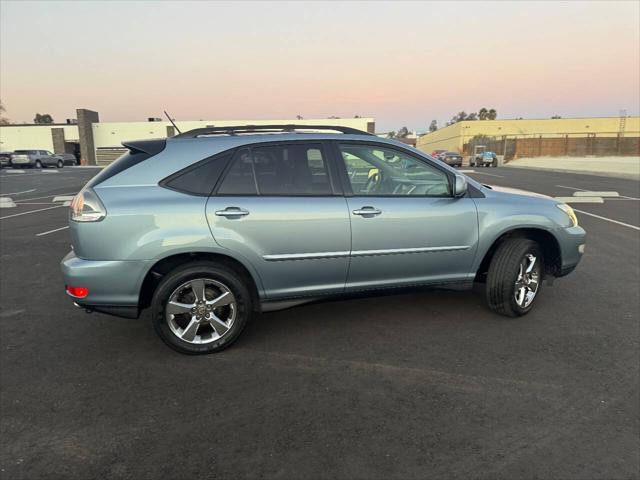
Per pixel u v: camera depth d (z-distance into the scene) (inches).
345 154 149.5
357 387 122.0
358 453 95.7
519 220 163.2
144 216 129.0
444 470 90.6
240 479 88.5
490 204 163.2
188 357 140.5
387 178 154.4
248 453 96.0
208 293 140.6
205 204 133.3
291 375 128.8
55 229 374.6
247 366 134.3
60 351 145.3
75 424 106.5
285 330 160.1
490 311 177.2
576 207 482.3
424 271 157.8
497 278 164.2
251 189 138.4
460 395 117.8
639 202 523.5
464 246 159.3
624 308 180.5
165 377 128.2
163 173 134.6
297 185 142.3
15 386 123.7
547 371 130.2
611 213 438.3
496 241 169.0
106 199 129.0
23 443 99.7
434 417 108.3
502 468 91.0
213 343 141.2
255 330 160.4
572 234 172.4
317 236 141.3
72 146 2059.5
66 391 121.0
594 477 88.6
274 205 137.8
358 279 150.7
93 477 89.4
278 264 140.3
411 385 122.8
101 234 127.6
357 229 144.9
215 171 136.9
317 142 146.5
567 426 104.7
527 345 147.0
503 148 2068.2
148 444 99.2
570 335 154.6
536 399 115.8
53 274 238.4
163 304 135.3
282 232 138.1
